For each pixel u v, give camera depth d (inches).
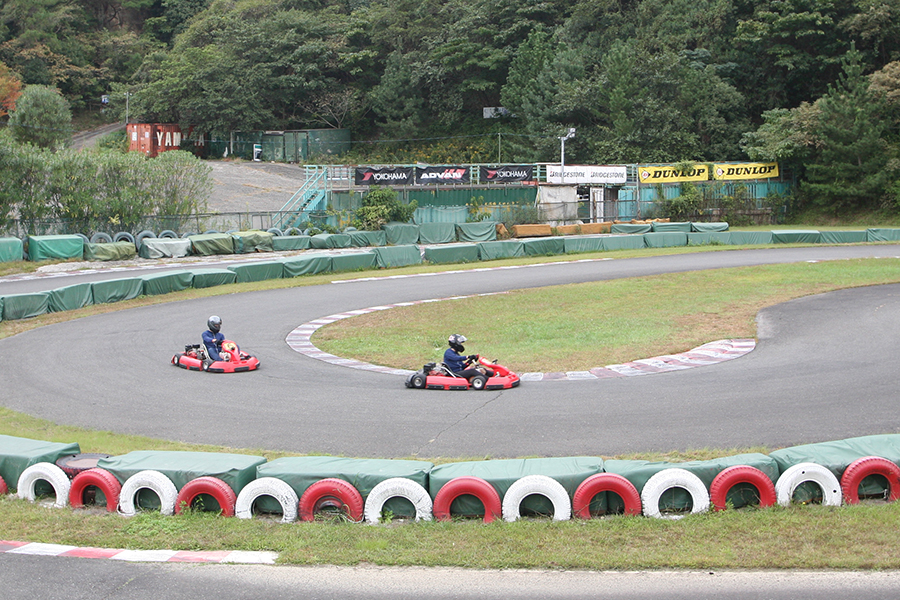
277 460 341.1
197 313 895.7
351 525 303.1
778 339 699.4
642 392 518.6
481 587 251.3
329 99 2851.9
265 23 2901.1
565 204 1814.7
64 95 3326.8
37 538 295.0
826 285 1007.0
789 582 250.2
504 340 734.5
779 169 2012.8
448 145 2704.2
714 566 262.2
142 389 554.3
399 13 2896.2
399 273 1253.1
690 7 2509.8
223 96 2770.7
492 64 2637.8
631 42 2340.1
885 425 421.4
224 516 315.9
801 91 2369.6
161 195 1509.6
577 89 2268.7
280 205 1936.5
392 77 2773.1
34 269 1216.8
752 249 1454.2
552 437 419.5
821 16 2188.7
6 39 3304.6
